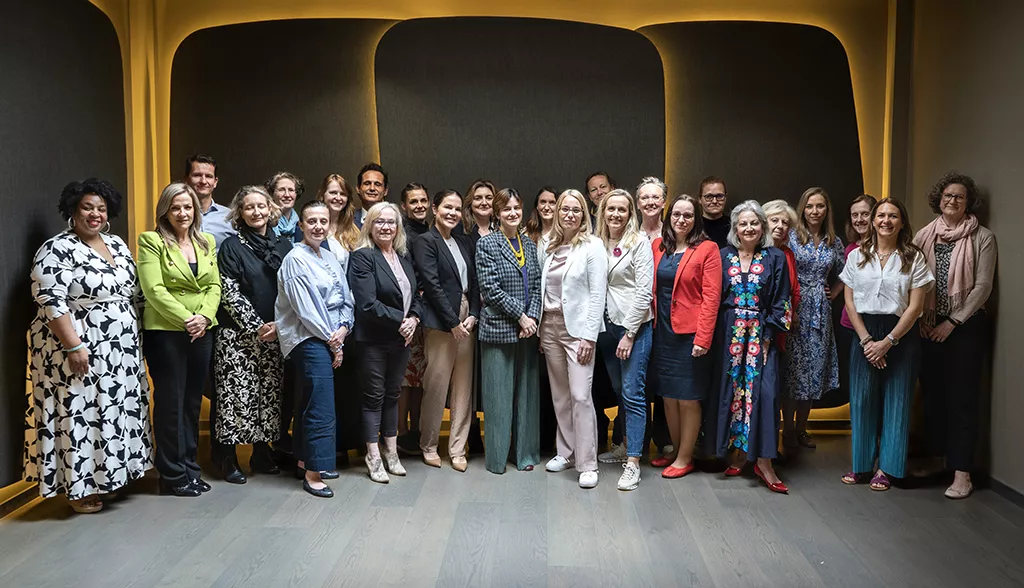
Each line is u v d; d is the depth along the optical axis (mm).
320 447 3836
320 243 4062
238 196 4012
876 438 4121
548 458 4633
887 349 3967
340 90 5219
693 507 3732
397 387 4211
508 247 4180
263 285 3994
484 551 3150
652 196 4203
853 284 4109
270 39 5195
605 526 3455
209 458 4605
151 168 5211
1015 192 3875
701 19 5234
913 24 5066
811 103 5258
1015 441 3859
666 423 4629
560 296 4156
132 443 3676
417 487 4020
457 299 4312
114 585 2803
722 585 2844
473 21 5211
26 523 3461
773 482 4012
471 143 5246
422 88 5227
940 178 4645
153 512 3613
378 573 2922
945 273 4098
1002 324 3973
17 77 3637
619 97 5254
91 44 4422
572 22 5227
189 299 3811
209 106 5219
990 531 3445
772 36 5230
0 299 3498
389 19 5211
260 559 3049
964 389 4004
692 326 4066
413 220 4617
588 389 4102
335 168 5238
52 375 3459
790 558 3107
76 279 3467
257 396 4020
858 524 3520
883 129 5285
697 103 5266
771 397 3984
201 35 5211
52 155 3951
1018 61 3846
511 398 4281
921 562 3084
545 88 5238
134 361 3684
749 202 4055
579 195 4109
